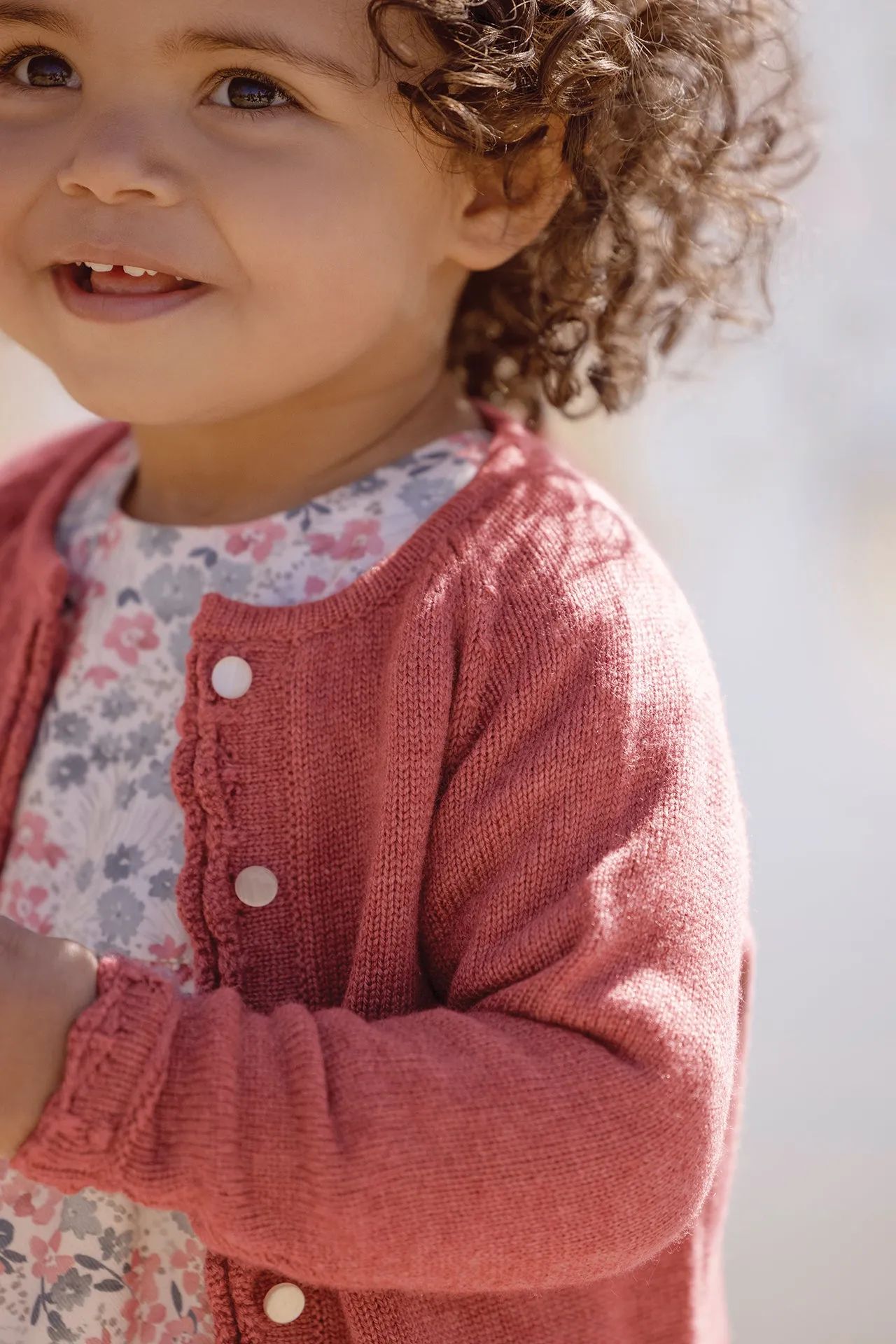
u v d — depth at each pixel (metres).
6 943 0.61
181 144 0.66
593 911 0.62
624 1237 0.61
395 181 0.68
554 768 0.65
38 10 0.66
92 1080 0.60
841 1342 1.09
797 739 1.67
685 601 0.71
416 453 0.73
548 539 0.69
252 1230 0.60
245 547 0.72
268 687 0.68
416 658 0.66
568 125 0.73
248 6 0.65
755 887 1.49
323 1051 0.62
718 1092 0.62
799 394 2.01
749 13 0.86
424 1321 0.65
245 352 0.67
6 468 0.84
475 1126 0.60
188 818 0.67
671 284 0.87
